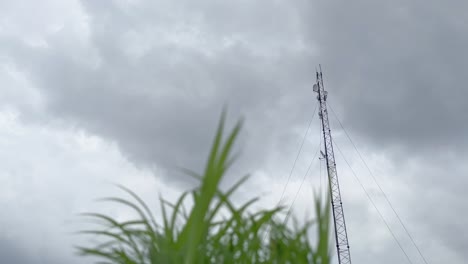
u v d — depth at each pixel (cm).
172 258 83
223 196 82
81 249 99
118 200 102
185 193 97
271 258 88
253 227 96
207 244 93
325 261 66
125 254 98
